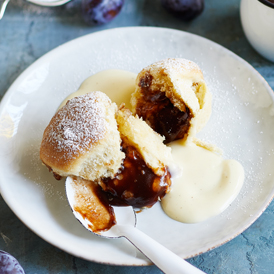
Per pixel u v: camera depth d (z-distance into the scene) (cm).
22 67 51
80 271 40
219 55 49
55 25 54
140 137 41
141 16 55
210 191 42
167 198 42
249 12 48
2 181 41
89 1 52
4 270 37
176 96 43
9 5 55
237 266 40
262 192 41
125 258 38
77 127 39
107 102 42
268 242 41
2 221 42
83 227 40
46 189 42
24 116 46
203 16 55
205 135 46
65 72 49
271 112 45
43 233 39
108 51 50
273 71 51
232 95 47
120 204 41
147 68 44
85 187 41
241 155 44
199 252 38
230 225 40
